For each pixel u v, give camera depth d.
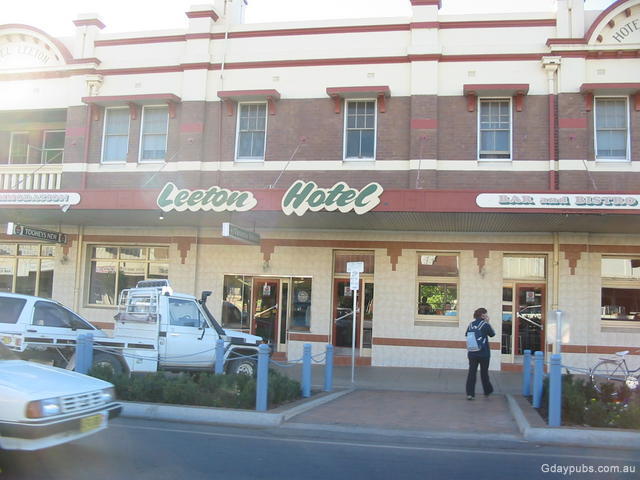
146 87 18.91
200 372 12.49
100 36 19.55
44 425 6.19
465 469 7.19
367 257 17.69
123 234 18.86
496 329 16.48
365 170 17.23
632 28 16.56
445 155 16.94
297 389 11.73
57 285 19.03
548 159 16.50
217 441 8.39
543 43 17.03
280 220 16.45
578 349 15.96
